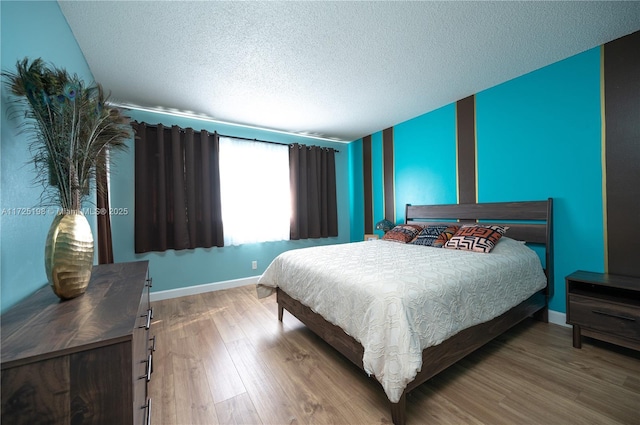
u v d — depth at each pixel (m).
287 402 1.43
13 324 0.74
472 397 1.42
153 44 1.89
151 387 1.56
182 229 3.17
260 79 2.44
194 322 2.48
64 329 0.71
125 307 0.87
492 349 1.90
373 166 4.30
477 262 1.88
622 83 1.96
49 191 1.15
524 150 2.52
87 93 1.03
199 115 3.30
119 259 2.92
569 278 1.94
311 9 1.60
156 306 2.90
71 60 1.72
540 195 2.42
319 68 2.28
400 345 1.18
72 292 0.96
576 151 2.20
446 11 1.65
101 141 1.15
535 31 1.86
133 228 2.99
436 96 2.94
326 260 2.08
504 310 1.77
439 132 3.27
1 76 0.91
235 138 3.60
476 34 1.88
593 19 1.75
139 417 0.85
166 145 3.17
